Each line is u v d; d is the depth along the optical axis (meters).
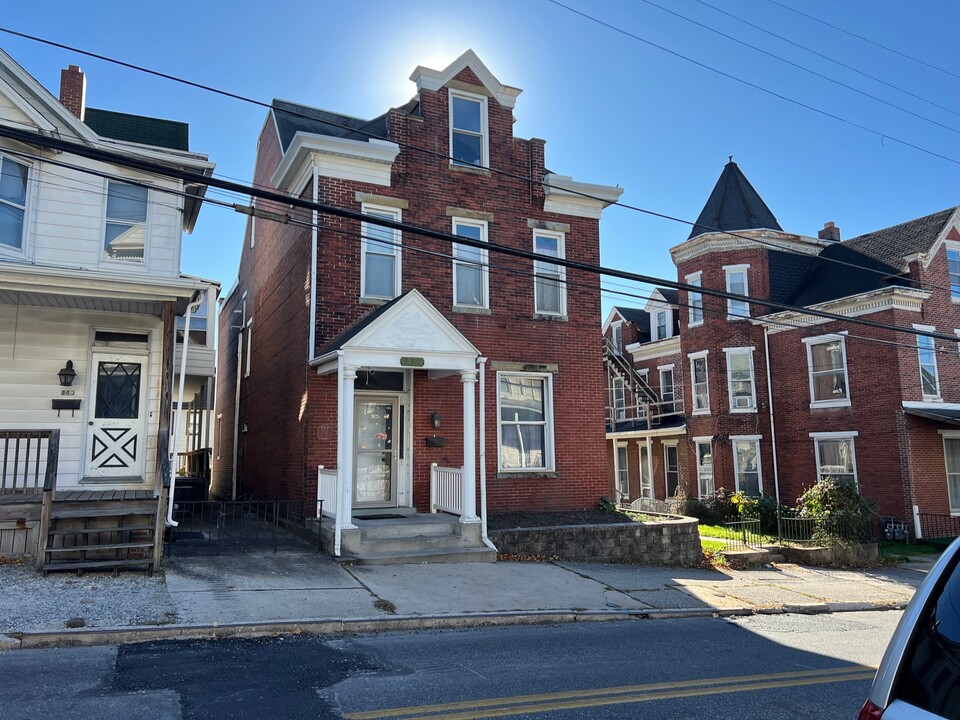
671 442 29.08
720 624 9.79
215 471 27.22
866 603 11.84
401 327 12.79
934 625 2.55
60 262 12.06
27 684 5.85
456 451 15.20
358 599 9.42
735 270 26.03
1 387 11.95
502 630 8.82
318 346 14.10
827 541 16.48
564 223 17.03
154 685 5.93
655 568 13.77
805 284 25.98
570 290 16.88
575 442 16.45
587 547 13.76
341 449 12.07
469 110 16.64
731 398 25.61
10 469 11.81
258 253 20.55
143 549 10.75
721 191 28.09
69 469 12.19
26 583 9.08
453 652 7.50
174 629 7.60
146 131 15.02
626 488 32.44
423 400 15.03
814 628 9.79
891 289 21.27
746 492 24.98
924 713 2.36
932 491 21.05
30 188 11.96
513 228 16.42
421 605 9.44
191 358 15.78
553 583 11.33
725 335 25.88
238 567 10.75
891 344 19.97
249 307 21.84
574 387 16.61
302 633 8.08
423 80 15.97
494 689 6.18
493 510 15.44
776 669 7.32
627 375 30.75
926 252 22.22
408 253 15.23
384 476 14.90
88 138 12.42
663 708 5.83
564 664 7.16
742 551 15.42
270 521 16.61
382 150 14.96
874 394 21.86
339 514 11.87
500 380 16.05
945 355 22.28
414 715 5.42
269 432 17.64
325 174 14.70
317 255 14.37
